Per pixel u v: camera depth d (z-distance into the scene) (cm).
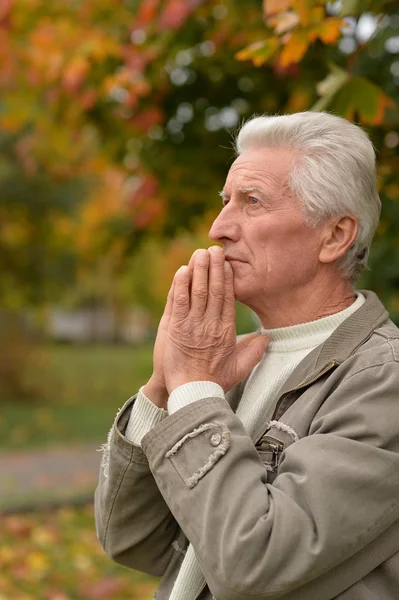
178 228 507
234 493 140
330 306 168
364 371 150
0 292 1783
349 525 136
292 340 170
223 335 161
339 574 141
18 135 1185
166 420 151
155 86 415
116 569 520
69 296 2330
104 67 428
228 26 391
